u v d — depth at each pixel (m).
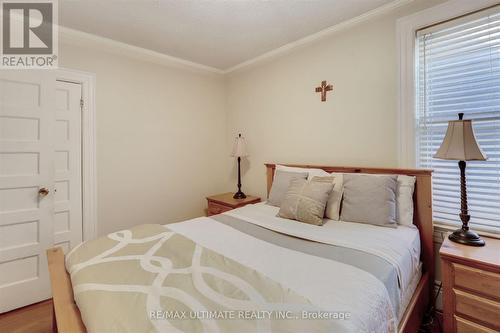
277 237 1.65
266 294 0.95
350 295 0.97
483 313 1.30
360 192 1.87
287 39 2.58
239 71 3.39
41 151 2.14
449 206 1.85
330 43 2.44
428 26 1.89
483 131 1.70
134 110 2.79
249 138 3.34
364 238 1.54
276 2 1.94
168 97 3.07
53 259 1.46
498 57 1.63
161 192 3.04
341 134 2.39
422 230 1.84
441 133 1.87
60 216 2.37
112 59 2.62
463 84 1.77
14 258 2.04
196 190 3.38
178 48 2.77
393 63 2.04
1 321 1.92
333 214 1.96
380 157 2.14
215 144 3.58
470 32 1.73
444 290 1.43
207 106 3.47
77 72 2.40
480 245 1.48
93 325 0.82
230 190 3.64
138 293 0.98
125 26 2.27
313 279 1.08
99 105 2.55
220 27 2.31
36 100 2.12
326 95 2.49
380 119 2.13
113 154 2.66
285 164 2.80
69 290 1.15
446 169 1.86
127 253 1.34
